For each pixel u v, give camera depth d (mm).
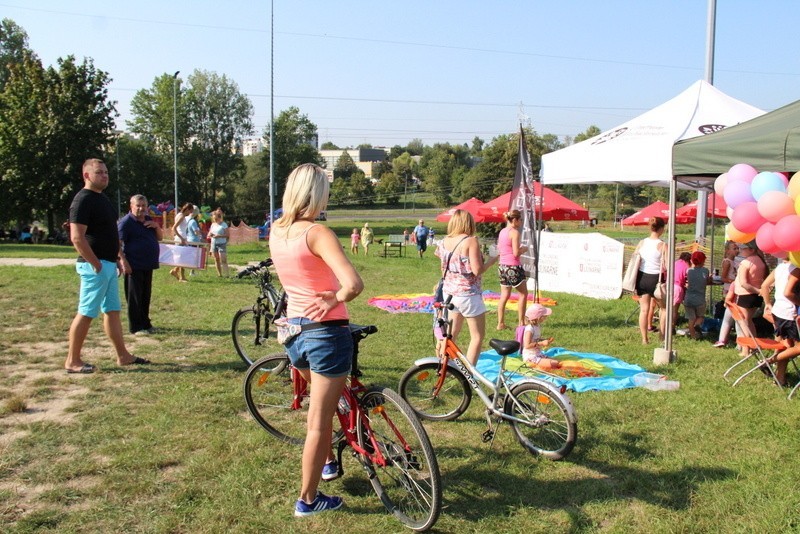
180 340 8055
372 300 12398
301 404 4941
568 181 9453
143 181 59719
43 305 10375
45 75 43719
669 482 4180
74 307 10227
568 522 3680
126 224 8195
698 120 8625
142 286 8367
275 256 3549
